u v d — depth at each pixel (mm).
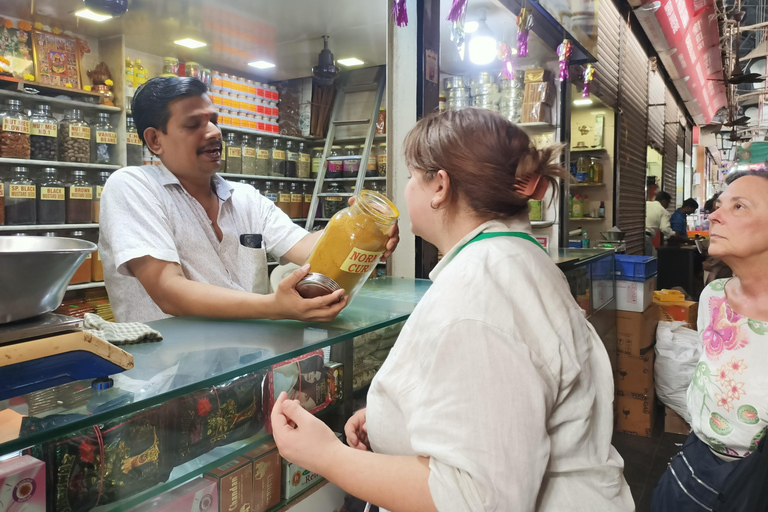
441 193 859
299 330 1114
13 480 671
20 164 3557
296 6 3799
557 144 882
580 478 786
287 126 5672
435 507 661
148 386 747
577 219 5723
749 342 1322
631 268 3434
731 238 1303
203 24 4121
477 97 4137
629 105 6547
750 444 1306
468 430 656
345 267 1092
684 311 3900
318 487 1177
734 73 7820
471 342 693
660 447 3240
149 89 1564
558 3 3258
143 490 826
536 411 670
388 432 808
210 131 1606
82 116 4043
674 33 6484
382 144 5527
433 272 907
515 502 631
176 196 1614
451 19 2004
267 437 1043
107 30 4129
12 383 606
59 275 662
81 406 671
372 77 5562
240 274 1771
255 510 1044
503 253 793
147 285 1355
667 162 10656
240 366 852
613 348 3424
